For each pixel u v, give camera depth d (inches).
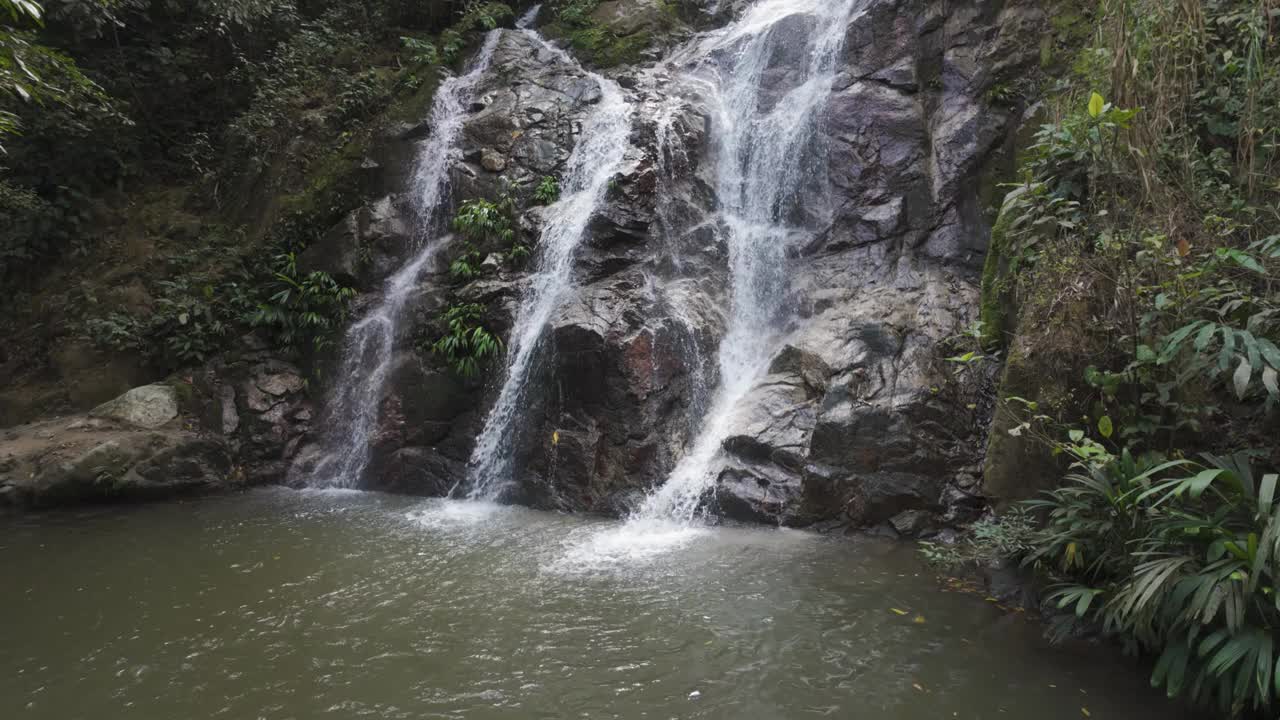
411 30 573.3
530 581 250.7
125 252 478.9
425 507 346.3
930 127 369.4
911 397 293.1
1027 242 255.1
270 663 199.9
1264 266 188.2
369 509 343.0
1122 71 231.1
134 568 268.7
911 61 380.8
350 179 461.7
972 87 360.2
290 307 430.6
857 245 369.7
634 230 378.0
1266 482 150.6
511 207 416.2
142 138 528.4
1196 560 163.2
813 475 293.0
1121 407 205.6
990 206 343.6
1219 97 228.7
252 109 505.4
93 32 480.7
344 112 495.5
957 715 170.4
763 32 435.2
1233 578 147.1
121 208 501.4
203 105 555.5
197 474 369.7
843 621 215.3
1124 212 223.8
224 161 510.9
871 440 289.1
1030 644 199.3
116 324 432.5
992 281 299.9
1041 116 321.4
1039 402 222.1
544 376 350.0
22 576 261.6
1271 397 169.2
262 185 484.7
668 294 367.9
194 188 510.9
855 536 283.3
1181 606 161.9
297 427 407.5
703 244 396.5
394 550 284.0
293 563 271.9
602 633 212.5
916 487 280.2
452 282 408.8
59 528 315.6
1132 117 216.8
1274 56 226.8
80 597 243.6
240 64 551.5
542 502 342.3
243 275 445.4
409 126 466.9
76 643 212.4
